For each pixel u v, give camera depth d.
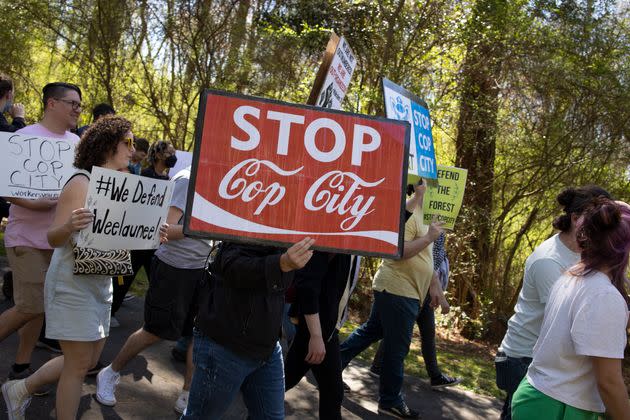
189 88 12.07
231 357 2.91
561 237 3.61
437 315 9.57
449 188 4.70
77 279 3.35
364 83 9.85
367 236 2.81
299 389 5.32
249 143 2.76
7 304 5.88
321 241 2.78
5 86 4.92
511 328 3.71
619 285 2.62
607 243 2.59
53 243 3.32
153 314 4.20
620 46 9.38
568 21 9.33
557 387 2.62
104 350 5.30
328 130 2.82
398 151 2.87
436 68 9.44
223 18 11.82
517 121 9.70
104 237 3.38
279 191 2.77
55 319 3.34
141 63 12.39
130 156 3.57
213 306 2.93
